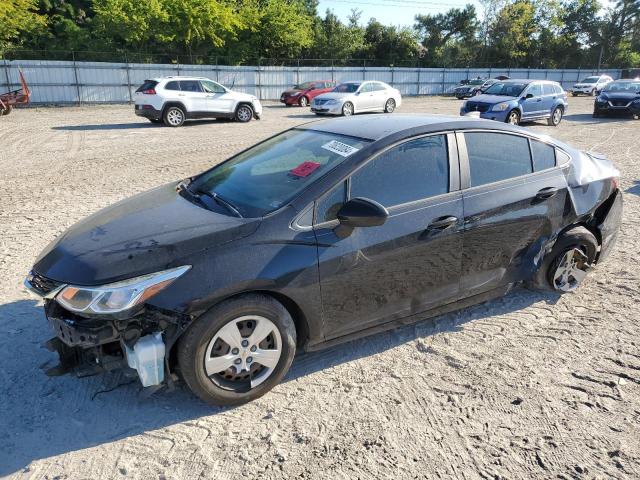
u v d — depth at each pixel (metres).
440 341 3.81
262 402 3.10
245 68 32.69
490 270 3.89
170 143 13.21
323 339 3.28
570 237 4.30
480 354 3.63
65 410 3.00
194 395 3.15
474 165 3.73
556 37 58.28
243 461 2.64
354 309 3.30
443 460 2.65
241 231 2.93
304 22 42.06
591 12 60.81
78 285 2.68
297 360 3.55
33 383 3.23
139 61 33.03
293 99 26.33
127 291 2.63
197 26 33.88
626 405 3.09
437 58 51.72
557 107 17.62
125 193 7.99
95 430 2.85
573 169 4.33
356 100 21.16
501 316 4.20
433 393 3.20
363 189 3.26
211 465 2.61
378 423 2.93
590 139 14.02
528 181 3.98
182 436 2.81
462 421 2.95
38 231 6.05
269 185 3.38
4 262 5.06
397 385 3.28
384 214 2.92
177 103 16.91
